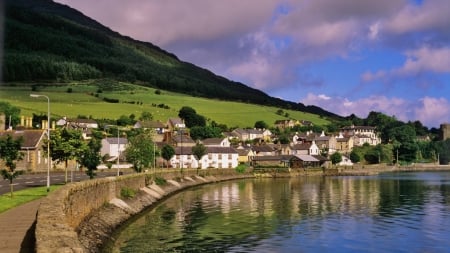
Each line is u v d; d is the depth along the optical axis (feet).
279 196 336.29
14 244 102.17
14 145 199.82
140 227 193.77
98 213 174.70
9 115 643.86
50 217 94.48
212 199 312.50
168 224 203.21
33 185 251.80
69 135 261.03
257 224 206.80
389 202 295.69
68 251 71.46
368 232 190.39
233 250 156.46
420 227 201.98
